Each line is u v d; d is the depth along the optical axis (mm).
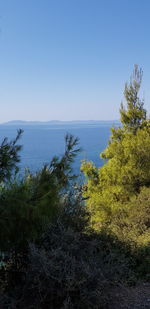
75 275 3947
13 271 4625
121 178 9742
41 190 3729
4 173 3404
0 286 4496
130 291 4555
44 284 3930
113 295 4406
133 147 9758
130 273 4930
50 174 3832
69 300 3891
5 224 3490
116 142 10500
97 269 4156
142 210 7961
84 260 4410
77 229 5230
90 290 3986
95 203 9523
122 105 11484
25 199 3596
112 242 5516
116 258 4785
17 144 3438
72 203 5438
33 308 3980
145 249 5594
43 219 3711
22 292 4141
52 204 3826
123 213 8680
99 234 5504
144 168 9648
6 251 4109
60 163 3842
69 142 3912
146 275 5000
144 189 9258
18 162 3447
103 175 10156
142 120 11367
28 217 3502
